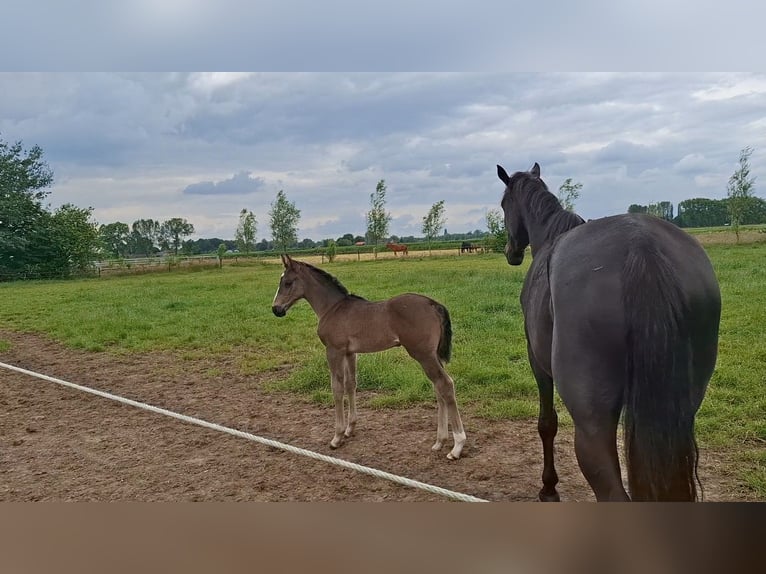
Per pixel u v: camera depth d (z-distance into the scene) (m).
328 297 4.98
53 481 4.41
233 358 8.45
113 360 8.81
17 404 6.75
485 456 4.43
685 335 2.16
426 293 12.83
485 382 6.15
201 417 5.88
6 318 14.27
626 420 2.14
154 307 13.84
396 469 4.30
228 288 17.55
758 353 6.23
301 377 6.85
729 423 4.56
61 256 33.75
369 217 33.25
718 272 12.24
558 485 3.88
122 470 4.59
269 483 4.19
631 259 2.21
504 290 12.54
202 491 4.09
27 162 33.19
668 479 2.06
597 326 2.23
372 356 7.45
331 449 4.79
